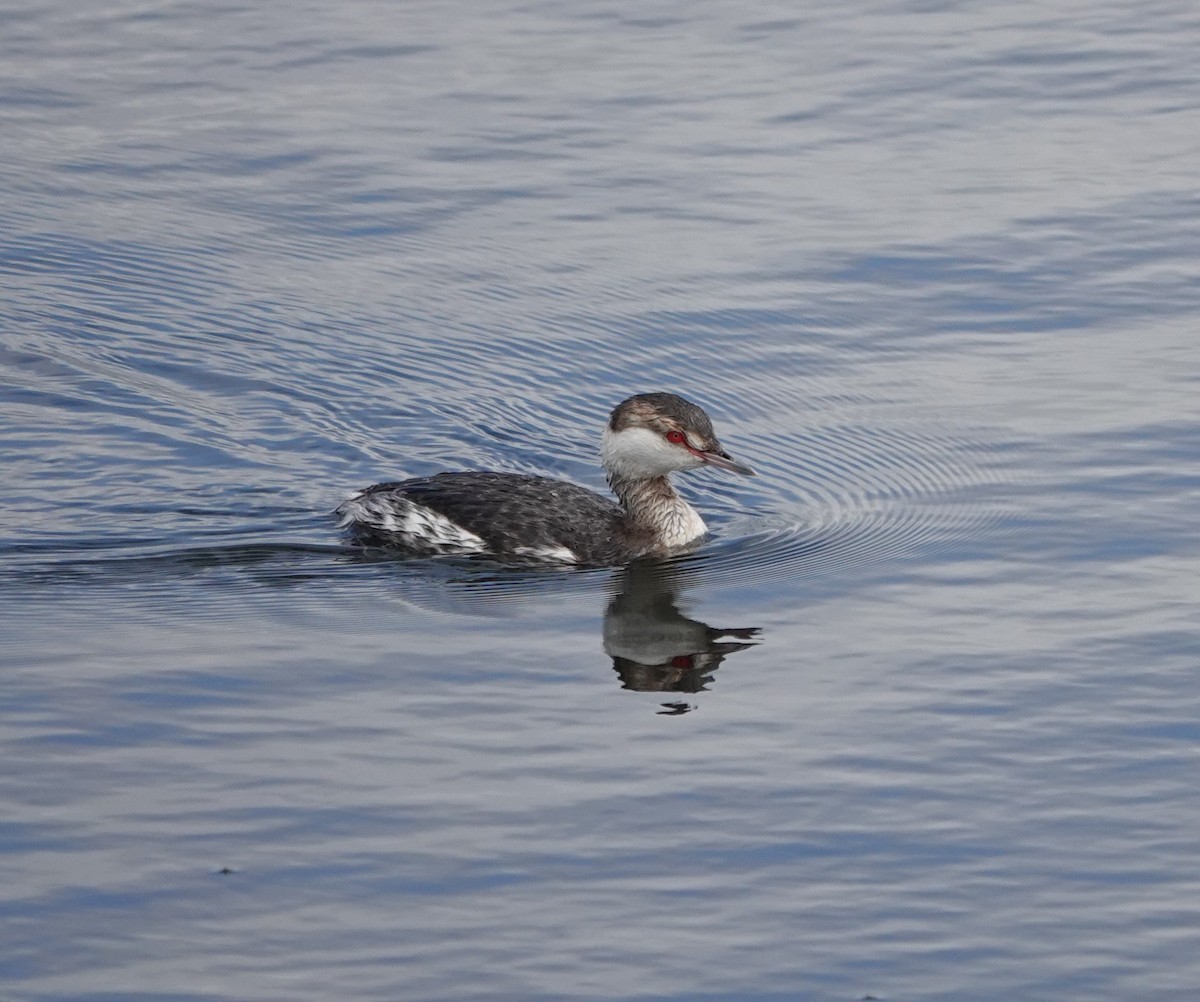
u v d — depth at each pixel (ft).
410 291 73.15
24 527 56.95
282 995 35.55
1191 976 36.04
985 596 52.31
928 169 82.23
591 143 85.40
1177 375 65.26
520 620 51.88
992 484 59.11
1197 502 57.00
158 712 45.75
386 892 38.68
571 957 36.65
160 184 82.23
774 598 53.31
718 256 75.31
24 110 89.30
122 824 40.93
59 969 36.24
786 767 43.50
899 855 39.93
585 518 57.41
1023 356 67.51
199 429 63.67
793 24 98.17
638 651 49.67
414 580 54.65
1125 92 89.20
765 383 66.74
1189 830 40.63
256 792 42.27
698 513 59.98
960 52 94.22
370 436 63.77
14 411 64.28
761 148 84.53
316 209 79.92
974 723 45.27
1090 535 55.47
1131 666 47.73
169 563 55.01
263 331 70.23
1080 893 38.60
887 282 72.95
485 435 64.13
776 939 37.19
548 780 42.96
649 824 41.14
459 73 92.79
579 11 100.27
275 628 50.90
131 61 94.73
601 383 67.21
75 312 71.36
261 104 89.81
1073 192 79.51
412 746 44.42
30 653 48.85
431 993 35.63
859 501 59.36
